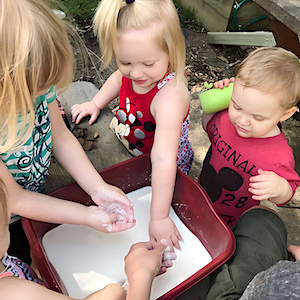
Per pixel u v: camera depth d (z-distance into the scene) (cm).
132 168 113
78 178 103
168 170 104
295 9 167
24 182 99
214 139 135
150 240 104
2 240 62
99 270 97
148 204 116
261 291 56
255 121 106
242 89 102
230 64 324
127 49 96
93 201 108
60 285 86
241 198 132
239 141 122
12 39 55
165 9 94
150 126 126
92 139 133
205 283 91
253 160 119
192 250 103
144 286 72
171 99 111
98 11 96
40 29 58
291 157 115
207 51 338
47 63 61
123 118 132
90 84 159
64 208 93
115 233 106
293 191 113
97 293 72
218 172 133
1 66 56
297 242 171
